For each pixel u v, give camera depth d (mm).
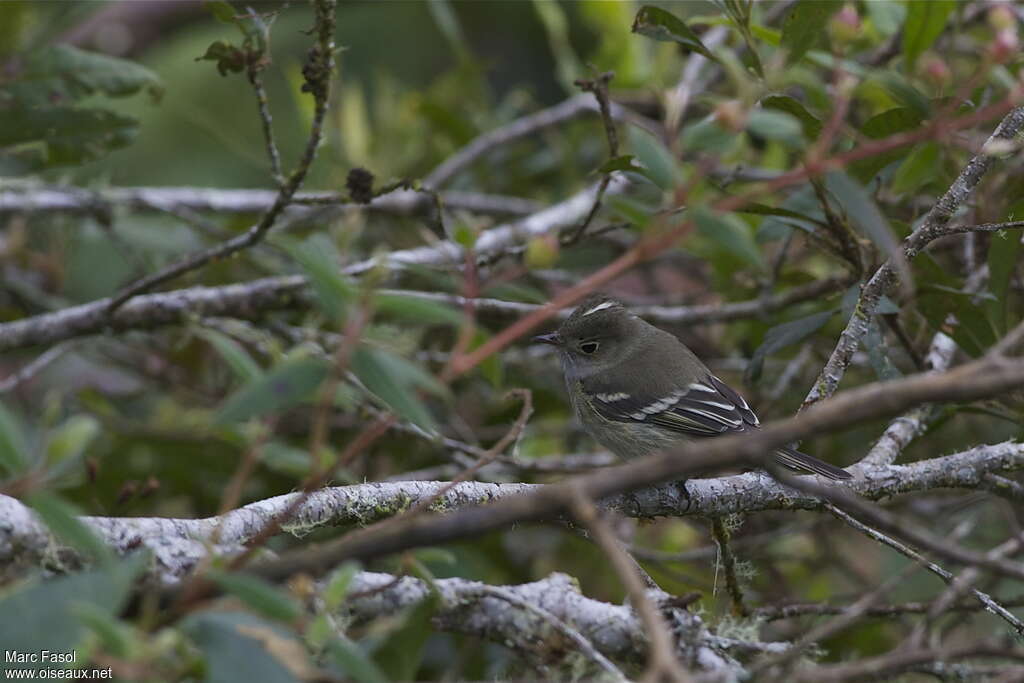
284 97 17812
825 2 9164
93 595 4324
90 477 9469
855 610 7324
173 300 12516
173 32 17828
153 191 14508
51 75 11562
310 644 5137
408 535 4422
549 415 14664
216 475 12773
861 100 13203
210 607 4770
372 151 15680
